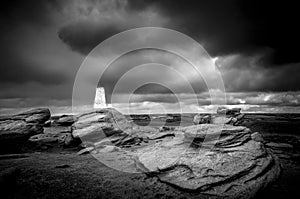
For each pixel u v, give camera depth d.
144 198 8.34
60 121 28.16
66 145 19.20
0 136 16.17
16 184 8.25
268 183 9.62
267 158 11.31
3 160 12.92
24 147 18.02
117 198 8.24
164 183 9.94
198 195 8.66
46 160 13.44
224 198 8.38
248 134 12.83
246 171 9.86
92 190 8.85
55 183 9.10
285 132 30.55
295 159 14.57
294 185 9.79
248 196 8.55
